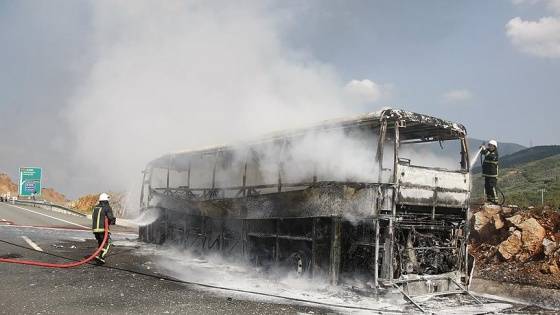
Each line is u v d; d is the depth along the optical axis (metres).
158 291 7.98
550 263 9.58
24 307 6.46
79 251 12.54
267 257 10.55
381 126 8.22
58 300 6.94
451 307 7.60
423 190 8.44
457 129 9.08
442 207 8.89
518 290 9.04
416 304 7.47
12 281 8.12
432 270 8.80
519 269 9.96
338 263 8.64
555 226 10.43
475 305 7.82
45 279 8.46
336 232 8.68
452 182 8.92
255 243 10.94
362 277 8.55
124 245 14.93
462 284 8.98
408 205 8.30
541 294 8.63
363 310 7.14
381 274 8.09
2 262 9.89
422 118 8.55
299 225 9.72
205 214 12.30
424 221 8.59
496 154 11.78
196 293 8.01
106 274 9.39
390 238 7.98
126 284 8.44
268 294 8.20
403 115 8.33
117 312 6.43
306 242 9.45
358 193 8.33
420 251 8.64
